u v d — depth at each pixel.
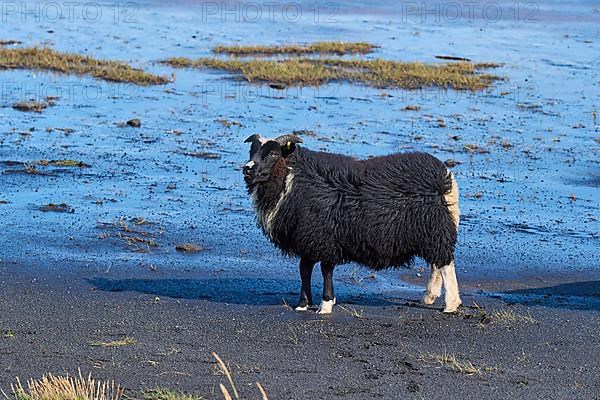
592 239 16.69
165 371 10.19
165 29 42.41
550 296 13.90
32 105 25.61
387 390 9.77
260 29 43.78
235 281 14.23
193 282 14.09
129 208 17.64
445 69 32.91
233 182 19.61
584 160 22.20
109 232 16.25
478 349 11.37
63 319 12.19
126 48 36.50
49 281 13.88
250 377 10.05
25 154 21.11
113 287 13.70
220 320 12.34
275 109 26.50
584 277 14.83
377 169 12.58
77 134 23.17
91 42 37.62
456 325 12.34
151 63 33.06
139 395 9.38
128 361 10.51
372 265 12.80
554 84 31.61
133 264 14.81
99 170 20.14
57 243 15.63
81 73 30.56
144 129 23.89
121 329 11.80
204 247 15.76
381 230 12.40
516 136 24.31
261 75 30.81
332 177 12.48
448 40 41.72
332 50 37.19
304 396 9.51
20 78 29.47
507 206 18.44
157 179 19.64
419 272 14.97
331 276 12.80
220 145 22.53
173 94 28.14
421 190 12.45
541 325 12.43
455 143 23.30
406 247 12.63
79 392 8.98
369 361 10.76
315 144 22.53
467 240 16.39
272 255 15.56
